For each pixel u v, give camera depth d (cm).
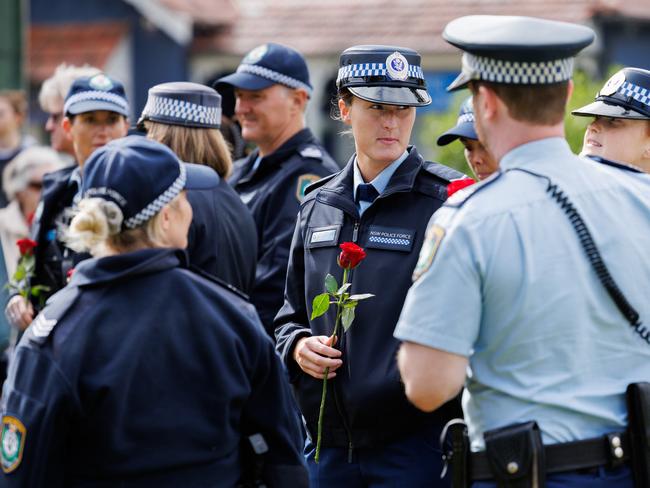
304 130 962
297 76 958
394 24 2634
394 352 682
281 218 905
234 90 990
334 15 2706
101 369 512
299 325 745
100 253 539
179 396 523
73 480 522
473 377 532
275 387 557
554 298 511
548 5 2597
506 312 513
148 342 518
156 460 520
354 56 717
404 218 704
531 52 512
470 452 539
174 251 539
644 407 519
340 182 736
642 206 539
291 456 561
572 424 518
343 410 699
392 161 720
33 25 2728
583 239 518
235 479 548
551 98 525
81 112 891
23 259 900
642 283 528
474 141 775
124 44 2689
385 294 691
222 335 534
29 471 508
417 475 682
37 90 2675
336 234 721
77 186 895
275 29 2681
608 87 755
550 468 514
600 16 2517
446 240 514
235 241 762
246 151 1156
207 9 2705
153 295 527
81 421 513
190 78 2706
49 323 521
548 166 529
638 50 2533
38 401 508
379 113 711
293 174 922
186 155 783
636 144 752
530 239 513
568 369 516
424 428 686
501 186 525
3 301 1038
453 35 531
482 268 509
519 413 518
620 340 527
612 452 519
